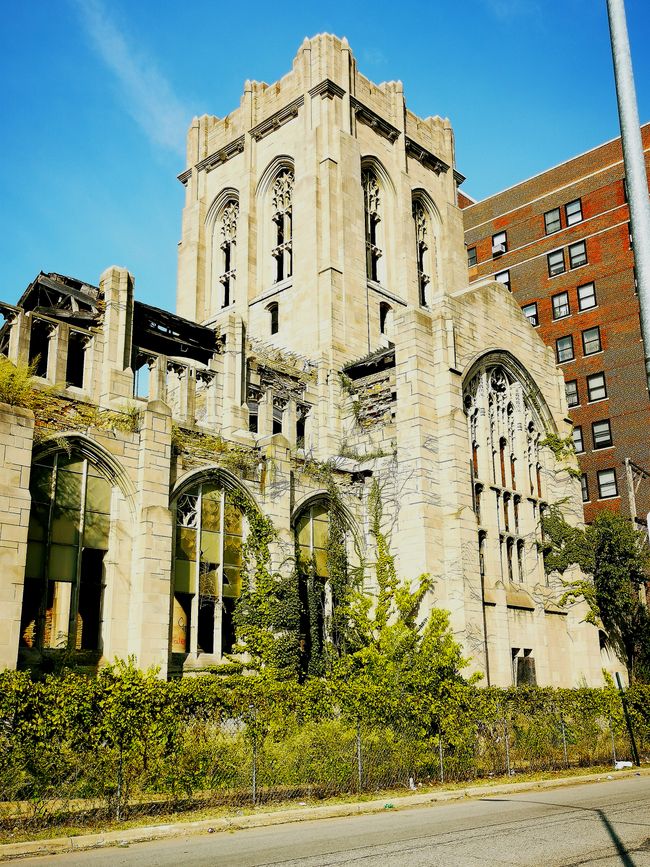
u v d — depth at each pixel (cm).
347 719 2667
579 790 2653
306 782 2441
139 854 1642
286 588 3650
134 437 3388
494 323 4762
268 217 5822
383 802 2367
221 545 3631
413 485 4012
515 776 3014
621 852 1527
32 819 1906
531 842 1638
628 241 7088
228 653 3725
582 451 6875
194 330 4259
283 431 4491
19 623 2733
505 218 8019
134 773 2111
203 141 6381
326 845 1672
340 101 5619
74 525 3155
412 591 3875
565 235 7531
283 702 2522
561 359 7225
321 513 4128
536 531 4734
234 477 3709
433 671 3359
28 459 2875
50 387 3309
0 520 2758
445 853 1535
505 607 4228
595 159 7500
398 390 4206
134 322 4072
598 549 4722
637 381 6719
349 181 5459
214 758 2286
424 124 6372
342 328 5084
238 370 4200
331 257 5178
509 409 4853
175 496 3503
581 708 3534
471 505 4069
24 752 1947
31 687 2023
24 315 3444
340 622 3894
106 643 3133
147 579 3198
